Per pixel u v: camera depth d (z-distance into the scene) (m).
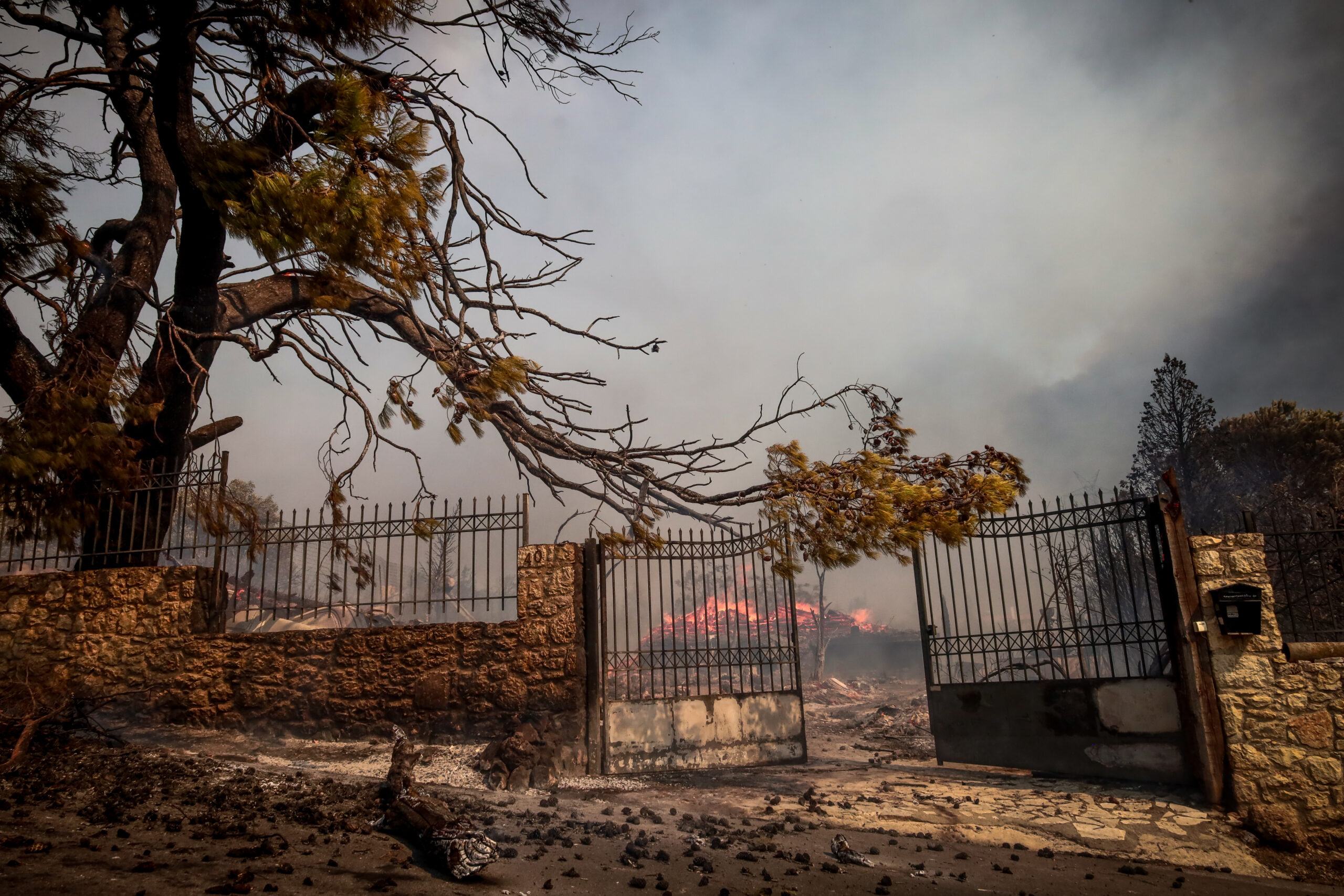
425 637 10.43
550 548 10.52
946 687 10.70
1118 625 9.79
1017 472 8.92
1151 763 9.34
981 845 7.55
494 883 5.22
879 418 9.63
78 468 7.68
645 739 10.09
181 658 10.52
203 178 6.68
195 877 4.61
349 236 6.20
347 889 4.71
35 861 4.59
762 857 6.43
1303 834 8.12
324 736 10.18
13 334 11.62
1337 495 19.28
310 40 8.19
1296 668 8.70
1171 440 25.72
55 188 8.16
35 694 9.41
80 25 12.34
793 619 11.18
